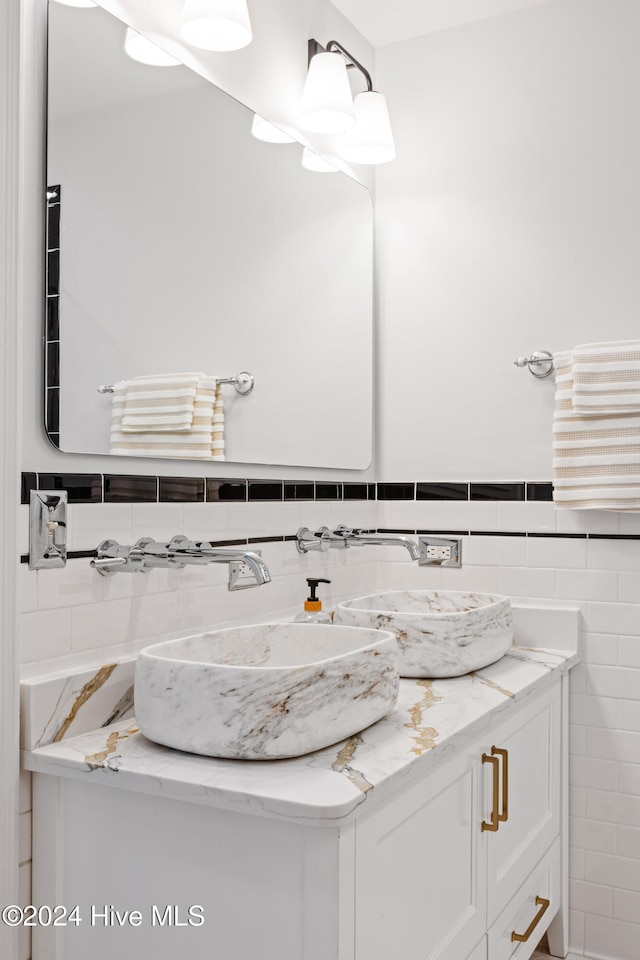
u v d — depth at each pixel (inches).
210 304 73.9
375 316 102.0
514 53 95.4
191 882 50.9
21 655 55.0
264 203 81.8
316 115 86.7
